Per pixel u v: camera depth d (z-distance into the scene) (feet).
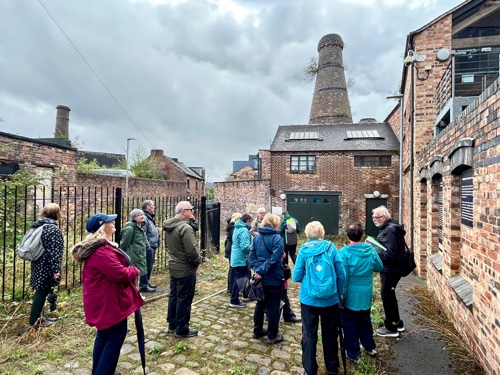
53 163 35.14
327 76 96.94
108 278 8.68
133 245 17.49
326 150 59.47
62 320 13.43
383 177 57.77
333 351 10.35
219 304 17.17
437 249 20.40
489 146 10.09
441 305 16.58
